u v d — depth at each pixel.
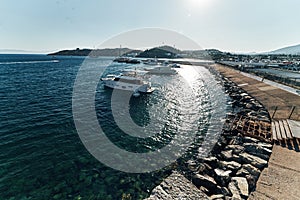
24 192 9.93
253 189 9.35
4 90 32.34
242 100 29.02
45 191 10.09
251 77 43.59
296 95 25.09
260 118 19.75
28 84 38.88
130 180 11.30
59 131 17.38
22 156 13.09
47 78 48.06
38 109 23.05
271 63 91.88
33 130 17.20
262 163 11.48
